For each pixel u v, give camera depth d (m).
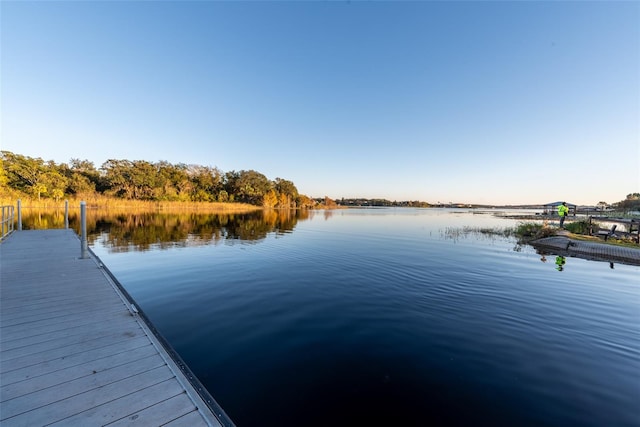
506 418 2.43
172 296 5.50
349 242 13.01
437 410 2.50
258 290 5.93
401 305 5.15
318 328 4.15
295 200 74.94
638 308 5.10
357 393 2.71
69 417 1.77
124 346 2.68
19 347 2.59
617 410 2.54
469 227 20.77
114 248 10.35
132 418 1.79
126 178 43.59
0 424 1.68
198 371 3.04
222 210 43.62
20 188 36.66
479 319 4.55
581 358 3.40
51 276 4.94
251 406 2.52
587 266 8.57
